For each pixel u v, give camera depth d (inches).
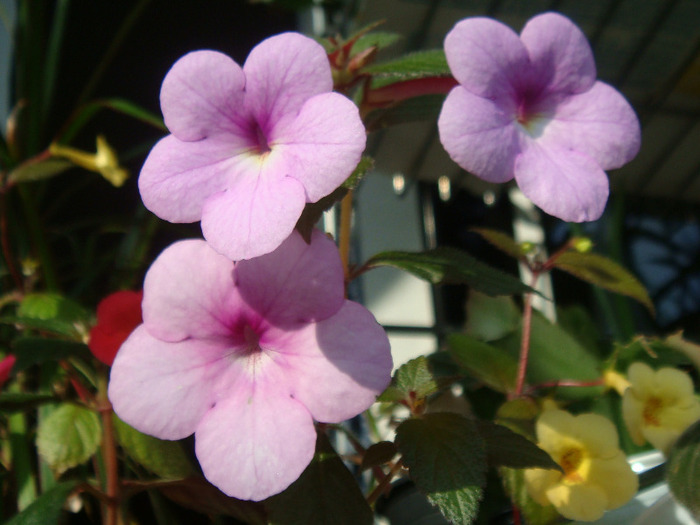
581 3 10.1
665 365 6.8
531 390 6.6
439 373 7.7
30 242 9.5
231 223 4.0
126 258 9.8
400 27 10.3
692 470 4.5
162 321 4.3
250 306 4.3
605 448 5.3
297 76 4.3
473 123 4.5
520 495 5.6
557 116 5.0
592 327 8.5
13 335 8.3
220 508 5.8
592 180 4.7
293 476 4.0
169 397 4.2
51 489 5.2
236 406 4.2
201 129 4.4
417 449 4.6
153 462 5.8
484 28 4.8
